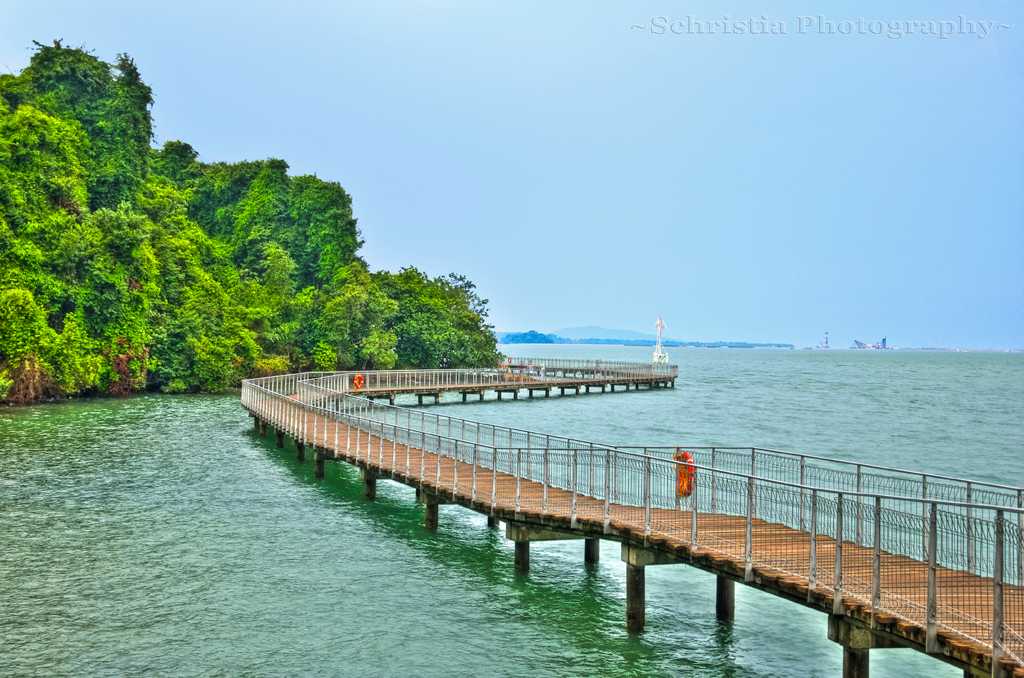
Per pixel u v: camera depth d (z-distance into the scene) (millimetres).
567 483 31203
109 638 19359
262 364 98000
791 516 24438
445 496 28094
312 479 39312
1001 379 175000
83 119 96062
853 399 107562
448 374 89250
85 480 37594
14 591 22484
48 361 72688
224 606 21594
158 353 86125
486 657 18656
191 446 48594
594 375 108062
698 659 18703
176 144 143125
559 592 23234
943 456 55438
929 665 18688
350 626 20375
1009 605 14859
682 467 22672
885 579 16672
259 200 129500
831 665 18438
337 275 122688
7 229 72875
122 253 82062
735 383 144625
